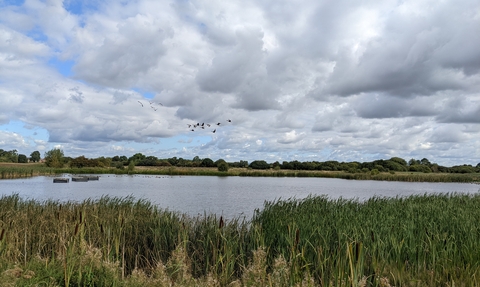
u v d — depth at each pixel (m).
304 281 6.77
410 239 10.20
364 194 43.94
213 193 41.69
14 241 10.68
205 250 11.12
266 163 135.88
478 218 13.90
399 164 125.88
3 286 6.22
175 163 127.62
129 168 94.44
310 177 97.06
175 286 7.32
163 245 12.09
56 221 12.12
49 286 6.68
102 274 7.40
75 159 103.06
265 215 15.37
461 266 9.14
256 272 7.16
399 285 8.48
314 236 10.88
